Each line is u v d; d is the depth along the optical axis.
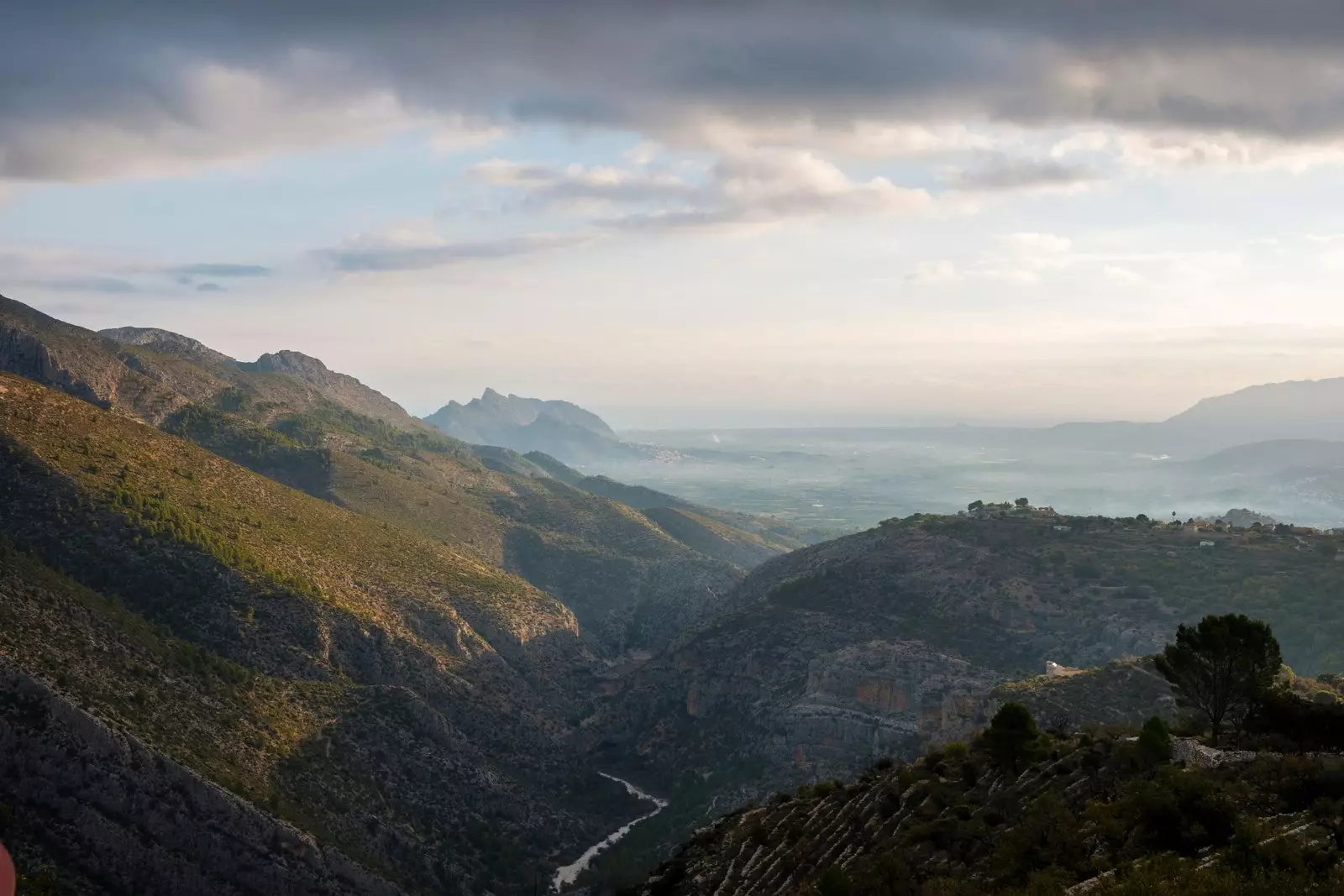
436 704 182.75
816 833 77.38
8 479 176.50
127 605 160.38
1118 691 120.25
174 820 111.69
